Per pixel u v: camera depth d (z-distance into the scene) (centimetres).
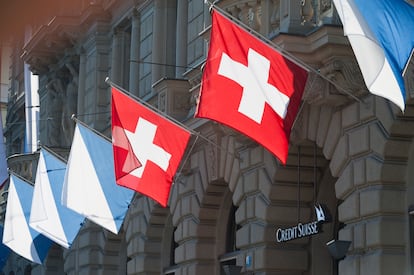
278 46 2067
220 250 3080
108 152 2906
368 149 2005
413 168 1969
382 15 1578
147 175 2542
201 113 1967
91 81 4569
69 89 4966
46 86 5441
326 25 1966
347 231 2088
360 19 1566
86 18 4562
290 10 2206
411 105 1850
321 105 2192
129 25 4253
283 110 1962
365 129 2017
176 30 3603
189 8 3409
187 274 3159
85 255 4362
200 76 2844
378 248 1962
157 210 3547
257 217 2588
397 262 1941
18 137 6681
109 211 2878
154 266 3612
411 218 1967
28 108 5869
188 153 2972
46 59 5272
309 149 2442
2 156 3991
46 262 5138
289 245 2542
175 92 3172
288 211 2522
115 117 2559
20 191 3634
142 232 3653
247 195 2670
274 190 2503
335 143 2161
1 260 4478
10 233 3616
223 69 1969
